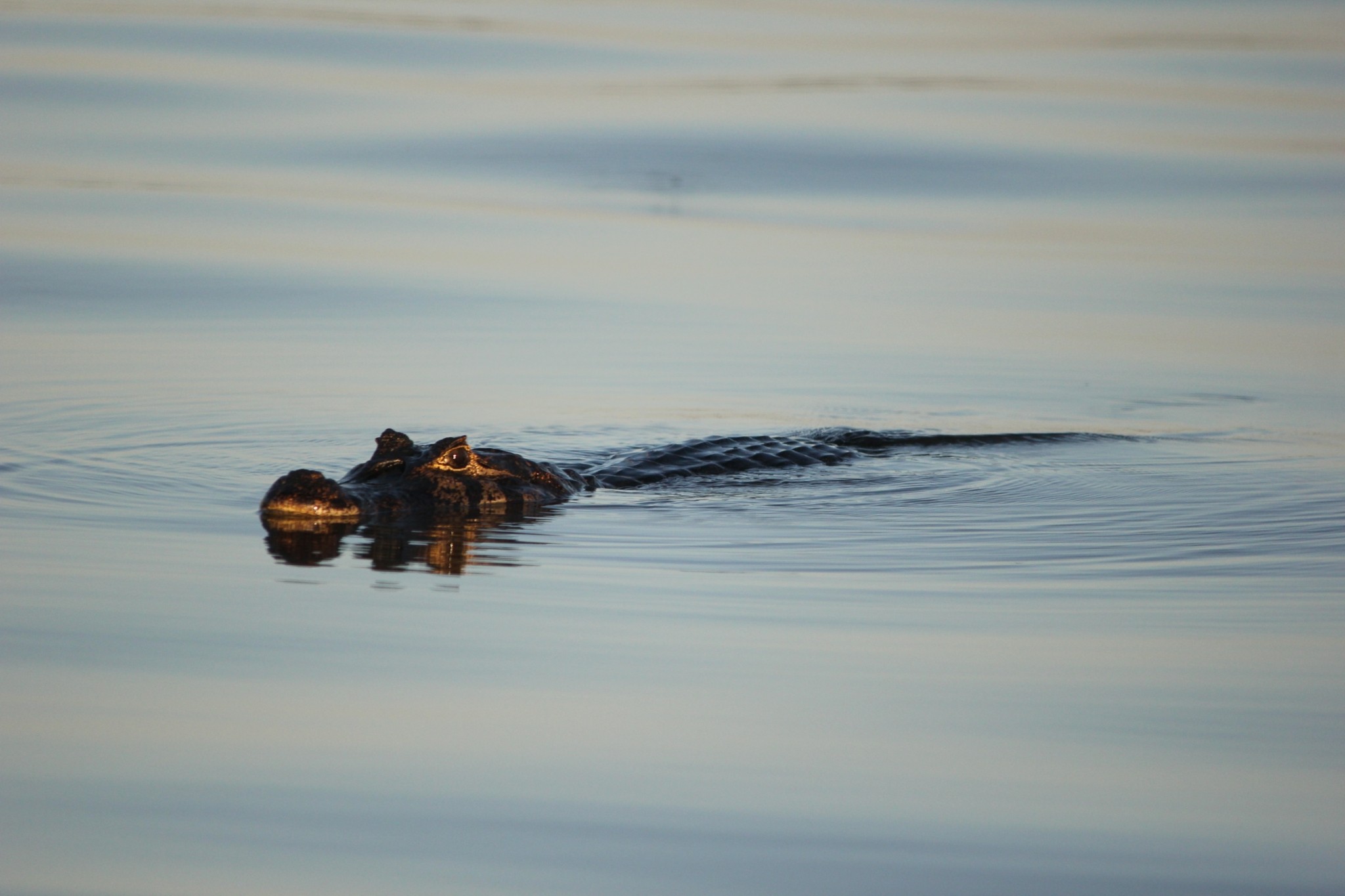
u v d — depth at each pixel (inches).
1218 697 1251.8
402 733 1149.7
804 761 1111.6
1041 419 2586.1
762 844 987.3
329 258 3941.9
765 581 1599.4
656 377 2819.9
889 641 1393.9
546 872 947.3
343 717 1176.8
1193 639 1408.7
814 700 1235.2
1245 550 1759.4
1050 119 6382.9
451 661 1310.3
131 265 3725.4
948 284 3821.4
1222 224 4611.2
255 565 1604.3
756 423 2518.5
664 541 1766.7
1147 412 2623.0
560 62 7573.8
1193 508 1980.8
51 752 1100.5
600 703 1217.4
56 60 6894.7
